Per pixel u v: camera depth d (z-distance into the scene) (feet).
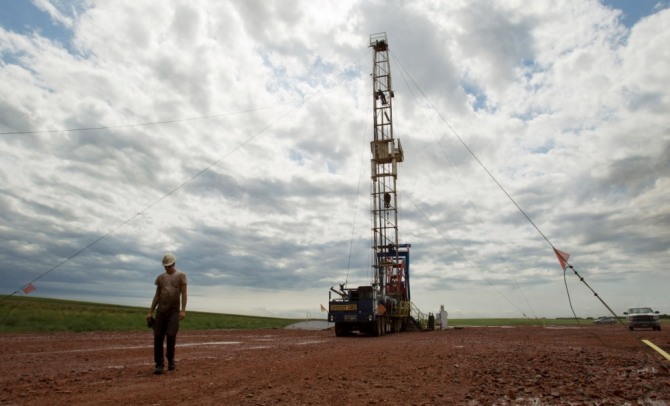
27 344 52.49
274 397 22.27
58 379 27.14
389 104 150.00
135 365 34.47
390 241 138.92
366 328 95.66
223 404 20.63
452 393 23.62
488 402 21.47
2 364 34.42
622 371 31.50
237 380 27.27
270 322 168.14
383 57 153.79
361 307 91.97
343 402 21.30
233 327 124.88
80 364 34.91
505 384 26.35
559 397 22.79
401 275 132.98
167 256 31.81
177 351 47.52
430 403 21.17
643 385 25.90
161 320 30.86
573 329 119.03
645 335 77.51
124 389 24.02
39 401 20.80
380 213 141.38
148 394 22.66
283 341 68.03
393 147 144.46
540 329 122.62
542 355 41.68
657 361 36.94
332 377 28.68
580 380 27.48
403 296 134.41
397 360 38.27
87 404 20.26
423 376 29.17
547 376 29.22
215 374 29.76
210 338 72.90
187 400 21.44
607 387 25.39
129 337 68.08
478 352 45.52
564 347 52.31
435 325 142.20
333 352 46.70
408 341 67.97
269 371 31.30
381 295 103.60
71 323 90.74
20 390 23.45
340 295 95.81
